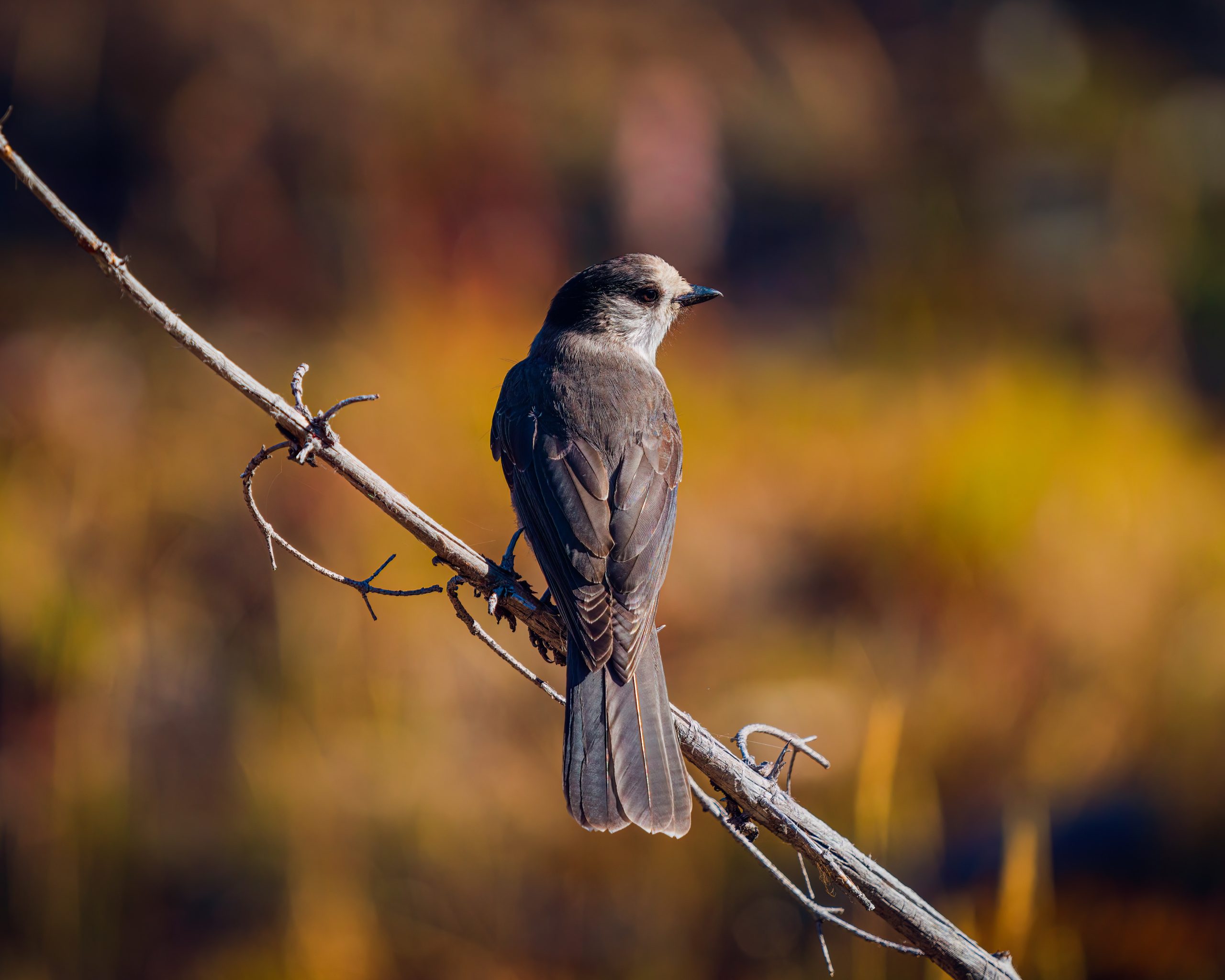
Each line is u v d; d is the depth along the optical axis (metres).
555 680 11.08
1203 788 9.29
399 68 17.97
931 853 9.35
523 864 9.53
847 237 21.33
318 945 8.79
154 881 9.41
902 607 12.69
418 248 17.56
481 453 13.24
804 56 20.94
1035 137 22.88
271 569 11.66
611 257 19.23
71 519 11.99
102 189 18.11
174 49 17.48
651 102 18.98
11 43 17.64
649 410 6.97
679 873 9.27
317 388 14.45
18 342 15.27
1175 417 16.67
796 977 8.55
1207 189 22.47
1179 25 25.89
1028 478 13.44
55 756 10.02
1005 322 19.06
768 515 13.88
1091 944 8.67
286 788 9.88
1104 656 11.38
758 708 11.26
